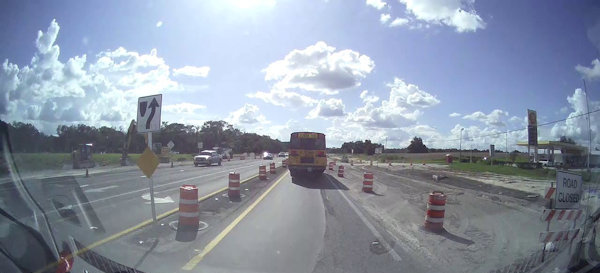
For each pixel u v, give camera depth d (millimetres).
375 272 5961
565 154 22047
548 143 44500
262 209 12289
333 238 8305
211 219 10125
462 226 10312
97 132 54438
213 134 117250
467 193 18969
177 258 6293
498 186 22812
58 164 26875
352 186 22641
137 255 6234
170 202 12859
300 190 19094
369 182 19484
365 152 131875
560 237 6855
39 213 5273
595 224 7133
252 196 15820
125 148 37750
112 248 6445
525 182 25734
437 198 9758
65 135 29656
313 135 28031
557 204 7000
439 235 9023
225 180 22938
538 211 13102
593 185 7887
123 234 7617
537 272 6043
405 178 29703
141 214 10328
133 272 5328
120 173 27266
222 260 6320
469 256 7059
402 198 16984
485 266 6406
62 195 11336
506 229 9859
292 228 9273
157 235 7895
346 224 10070
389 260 6664
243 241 7699
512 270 6148
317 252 7066
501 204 14805
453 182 25688
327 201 15055
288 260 6473
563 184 7074
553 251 6824
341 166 31328
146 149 9297
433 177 29141
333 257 6754
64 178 18609
